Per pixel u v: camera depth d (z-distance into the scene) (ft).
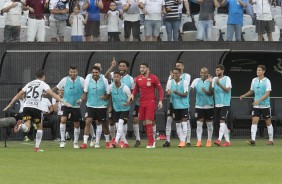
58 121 178.91
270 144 160.45
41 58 188.96
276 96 196.65
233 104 188.14
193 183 84.99
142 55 190.39
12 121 152.46
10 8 189.26
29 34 191.21
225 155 126.00
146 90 147.84
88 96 148.87
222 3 192.65
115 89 149.18
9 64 188.55
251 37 193.98
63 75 188.85
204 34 192.03
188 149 142.92
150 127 148.46
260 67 158.61
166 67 190.19
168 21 191.83
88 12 191.31
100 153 131.34
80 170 99.91
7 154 129.18
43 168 102.68
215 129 185.06
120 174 94.84
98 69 148.46
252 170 99.66
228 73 196.44
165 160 115.65
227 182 85.97
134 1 190.60
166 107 186.70
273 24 194.39
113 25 191.52
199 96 155.33
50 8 191.31
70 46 190.08
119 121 149.69
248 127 186.29
